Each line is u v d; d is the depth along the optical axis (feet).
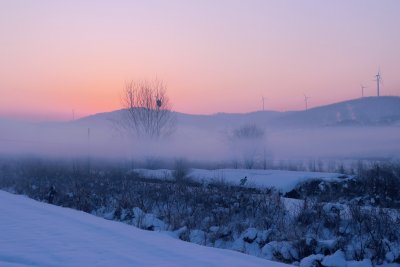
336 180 76.95
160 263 26.55
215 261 27.55
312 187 76.74
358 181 77.97
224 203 60.13
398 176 75.31
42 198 75.51
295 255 38.50
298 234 43.04
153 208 62.28
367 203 65.46
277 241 42.37
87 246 30.55
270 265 27.63
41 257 27.58
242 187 76.28
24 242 31.58
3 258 27.37
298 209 53.67
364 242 40.86
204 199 62.90
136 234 35.65
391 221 45.11
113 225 39.83
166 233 44.37
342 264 34.27
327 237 44.88
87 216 45.60
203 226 51.39
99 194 70.33
